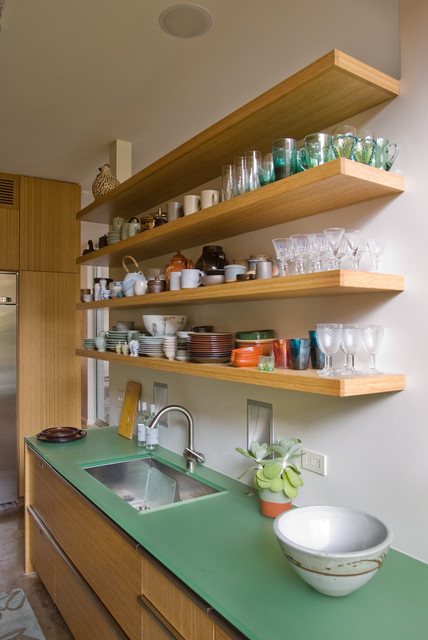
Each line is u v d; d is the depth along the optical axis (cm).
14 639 229
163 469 241
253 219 174
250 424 199
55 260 414
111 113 278
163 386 271
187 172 213
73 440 288
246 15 190
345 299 156
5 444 388
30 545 292
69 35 203
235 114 157
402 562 133
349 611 112
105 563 178
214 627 116
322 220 164
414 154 135
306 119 155
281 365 162
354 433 152
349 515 132
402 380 136
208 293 174
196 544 146
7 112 276
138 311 307
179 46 212
